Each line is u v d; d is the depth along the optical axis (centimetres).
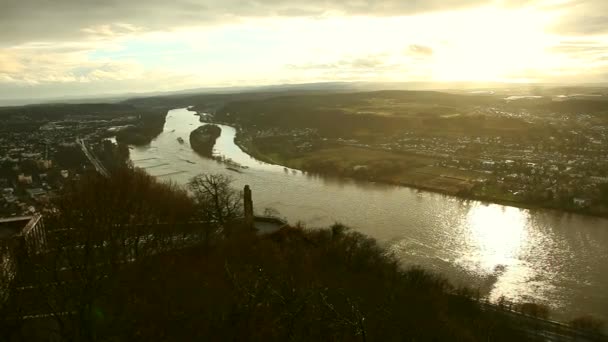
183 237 8588
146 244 7769
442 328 6894
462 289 9475
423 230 13562
